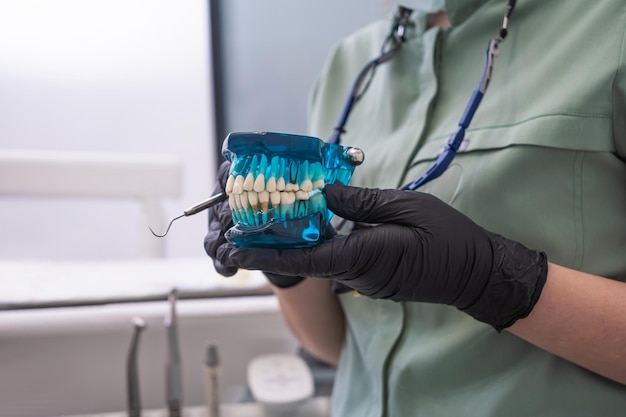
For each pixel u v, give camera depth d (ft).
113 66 4.62
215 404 2.88
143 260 3.91
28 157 4.00
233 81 4.91
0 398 2.85
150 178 4.19
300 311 2.48
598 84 1.51
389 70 2.18
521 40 1.75
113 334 2.99
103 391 2.99
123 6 4.55
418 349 1.88
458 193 1.74
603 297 1.45
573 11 1.64
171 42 4.69
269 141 1.28
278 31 4.86
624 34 1.50
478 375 1.77
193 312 3.13
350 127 2.37
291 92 4.99
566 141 1.54
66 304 2.92
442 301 1.49
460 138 1.63
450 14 1.94
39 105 4.56
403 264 1.40
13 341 2.86
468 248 1.43
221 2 4.75
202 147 4.92
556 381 1.62
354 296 2.24
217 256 1.56
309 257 1.37
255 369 3.06
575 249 1.58
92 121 4.69
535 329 1.51
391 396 1.97
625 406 1.56
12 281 3.20
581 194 1.57
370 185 2.09
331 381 3.20
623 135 1.51
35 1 4.36
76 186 4.09
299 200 1.35
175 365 2.82
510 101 1.69
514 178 1.63
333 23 4.81
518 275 1.44
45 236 4.59
